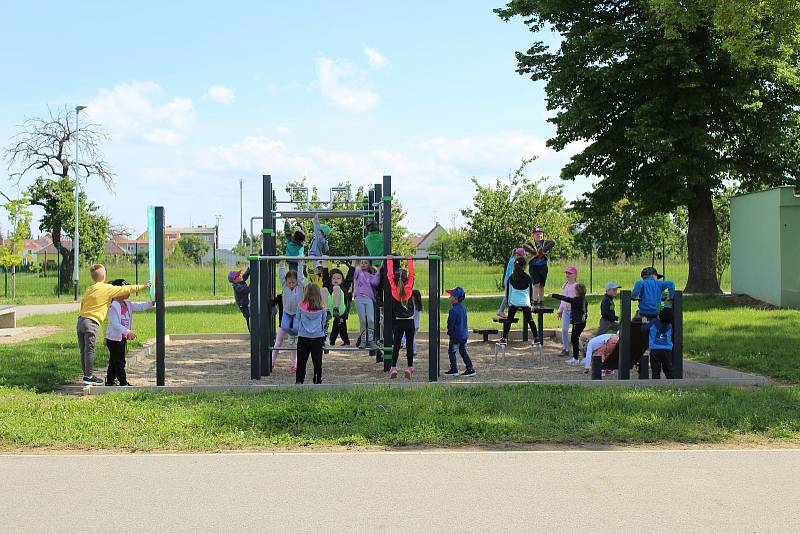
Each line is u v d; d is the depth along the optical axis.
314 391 10.43
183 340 18.73
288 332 13.29
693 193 26.47
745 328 17.48
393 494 6.05
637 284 13.20
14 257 30.05
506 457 7.23
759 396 9.82
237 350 16.73
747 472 6.68
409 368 12.41
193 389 10.66
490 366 14.16
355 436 7.88
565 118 27.56
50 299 37.84
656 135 25.12
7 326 21.25
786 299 22.70
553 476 6.55
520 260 15.12
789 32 20.23
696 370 12.77
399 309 12.45
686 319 19.50
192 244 75.19
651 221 45.47
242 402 9.54
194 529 5.27
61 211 42.47
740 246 25.58
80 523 5.40
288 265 15.36
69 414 8.95
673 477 6.52
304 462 7.07
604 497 5.96
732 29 19.67
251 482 6.40
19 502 5.88
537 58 28.53
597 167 29.03
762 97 26.72
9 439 7.86
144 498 5.97
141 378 12.66
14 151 43.06
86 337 11.32
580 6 28.20
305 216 15.43
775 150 27.42
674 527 5.30
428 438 7.81
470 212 38.47
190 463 7.05
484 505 5.77
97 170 44.47
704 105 25.53
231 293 40.12
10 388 10.80
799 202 22.69
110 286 11.45
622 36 26.16
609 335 12.68
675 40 25.84
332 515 5.55
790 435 7.97
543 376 12.84
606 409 9.06
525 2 28.08
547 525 5.34
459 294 12.86
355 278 14.30
